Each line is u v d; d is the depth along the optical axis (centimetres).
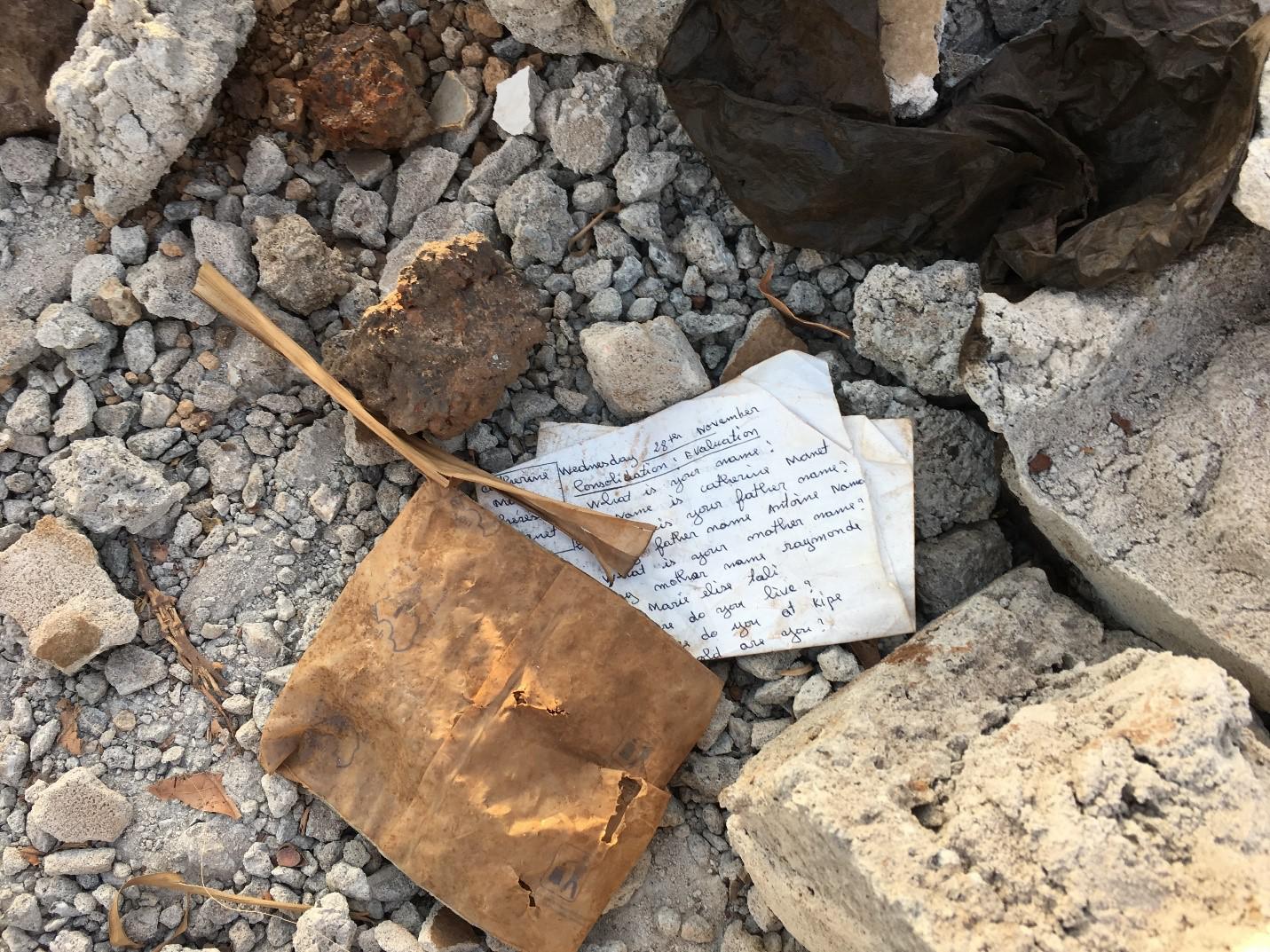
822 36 41
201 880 43
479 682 41
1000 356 39
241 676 44
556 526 44
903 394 44
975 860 33
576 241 46
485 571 43
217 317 46
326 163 47
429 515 43
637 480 45
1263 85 36
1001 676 39
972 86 43
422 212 47
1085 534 40
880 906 33
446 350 42
